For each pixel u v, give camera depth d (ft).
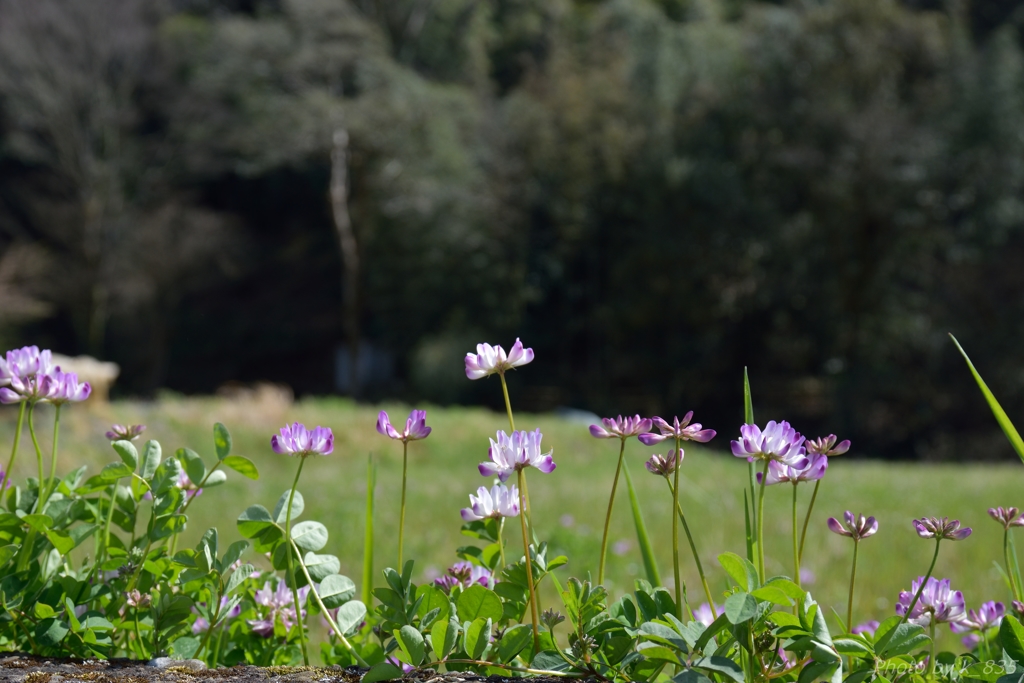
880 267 81.92
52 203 101.09
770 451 3.74
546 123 92.38
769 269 85.92
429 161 96.99
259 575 5.29
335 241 117.50
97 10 97.76
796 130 84.28
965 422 73.51
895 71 85.10
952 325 75.15
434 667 3.81
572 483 28.43
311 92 95.55
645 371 91.56
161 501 4.51
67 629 4.12
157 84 104.83
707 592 3.99
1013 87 81.30
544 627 4.22
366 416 43.60
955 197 79.00
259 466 35.42
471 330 96.48
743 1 119.24
